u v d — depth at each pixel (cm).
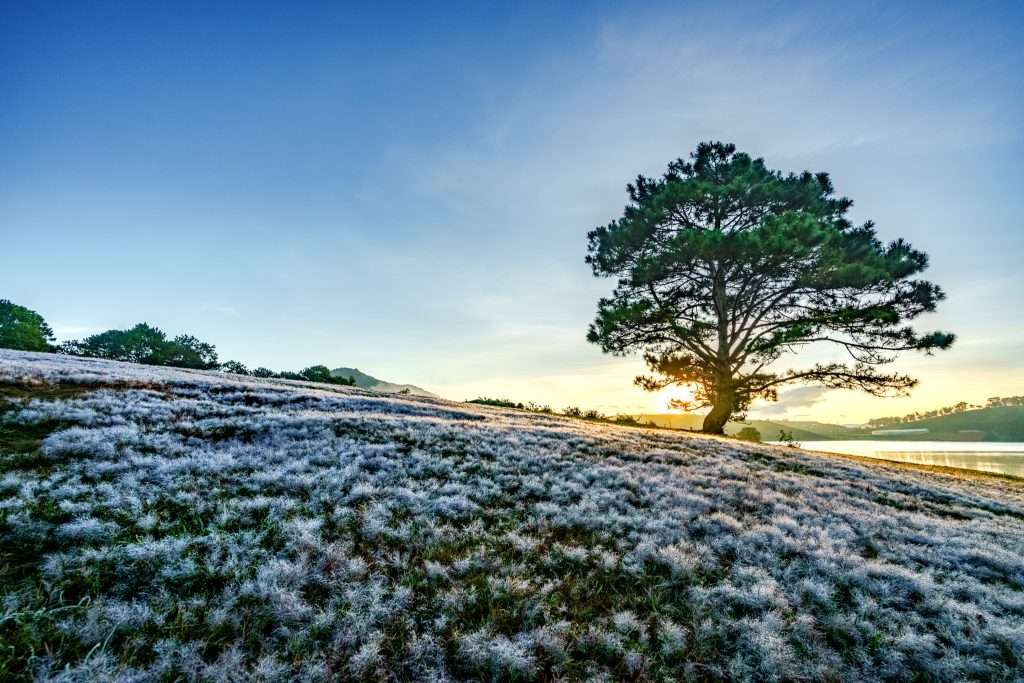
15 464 831
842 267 2634
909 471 2002
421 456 1217
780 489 1253
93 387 1652
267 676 398
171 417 1340
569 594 598
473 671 445
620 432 2139
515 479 1107
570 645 489
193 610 481
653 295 3325
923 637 529
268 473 941
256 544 636
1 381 1466
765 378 3014
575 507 923
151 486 803
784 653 491
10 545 560
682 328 3047
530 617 531
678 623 552
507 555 696
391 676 425
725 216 3228
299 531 684
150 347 6169
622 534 815
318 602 527
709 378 3222
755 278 3017
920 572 754
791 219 2620
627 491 1065
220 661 413
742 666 475
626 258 3416
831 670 480
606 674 447
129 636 436
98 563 543
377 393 3547
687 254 2889
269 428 1362
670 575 662
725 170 3462
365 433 1449
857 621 570
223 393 2002
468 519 842
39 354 3055
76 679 377
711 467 1439
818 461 1880
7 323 5441
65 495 714
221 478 898
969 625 579
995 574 770
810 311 2947
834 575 695
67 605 464
